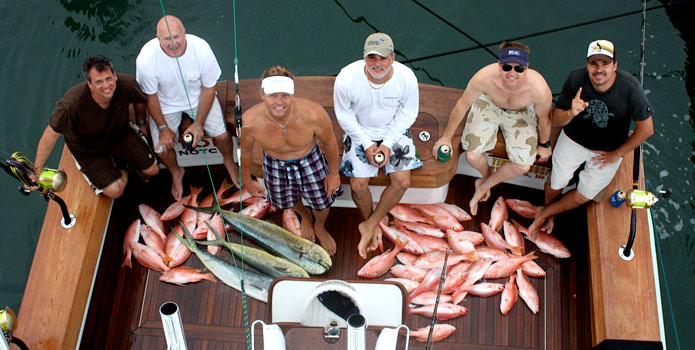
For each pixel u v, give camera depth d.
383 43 3.55
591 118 4.01
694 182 5.56
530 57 5.82
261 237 4.78
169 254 4.73
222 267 4.68
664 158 5.64
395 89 3.88
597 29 5.93
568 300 4.57
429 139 4.52
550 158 4.58
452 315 4.50
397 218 4.87
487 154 4.57
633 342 4.05
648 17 6.03
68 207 4.46
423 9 5.97
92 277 4.48
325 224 4.83
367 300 3.78
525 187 4.96
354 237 4.79
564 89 4.03
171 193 4.98
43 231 4.38
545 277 4.64
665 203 5.48
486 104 4.35
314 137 3.97
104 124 4.07
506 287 4.60
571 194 4.57
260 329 4.43
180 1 6.02
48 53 5.86
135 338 4.45
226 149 4.69
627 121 3.95
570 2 6.06
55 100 5.70
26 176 3.94
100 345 4.42
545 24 5.96
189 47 4.07
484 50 5.84
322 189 4.24
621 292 4.19
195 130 4.39
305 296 3.81
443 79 5.74
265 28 5.90
